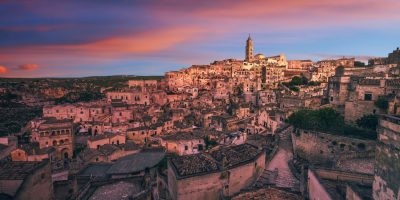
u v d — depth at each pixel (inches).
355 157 1846.7
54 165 2930.6
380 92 2694.4
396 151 832.9
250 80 7140.8
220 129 4037.9
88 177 2160.4
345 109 2891.2
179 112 4963.1
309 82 6776.6
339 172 1398.9
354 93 2935.5
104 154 2999.5
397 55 4040.4
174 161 1644.9
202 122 4670.3
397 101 2181.3
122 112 4854.8
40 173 1374.3
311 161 2536.9
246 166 1712.6
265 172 1961.1
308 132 2578.7
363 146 2235.5
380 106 2610.7
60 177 2085.4
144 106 5462.6
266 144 2967.5
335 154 2113.7
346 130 2610.7
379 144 952.9
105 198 1567.4
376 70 3582.7
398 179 820.6
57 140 3602.4
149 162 2529.5
